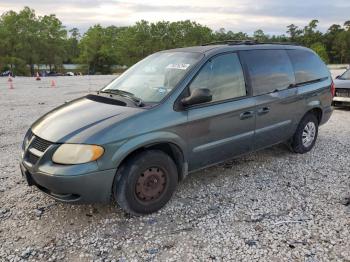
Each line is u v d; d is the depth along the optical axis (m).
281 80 5.01
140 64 4.84
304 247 3.12
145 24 83.31
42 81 26.73
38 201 4.06
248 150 4.70
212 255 3.04
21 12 66.31
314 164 5.24
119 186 3.47
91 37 75.69
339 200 4.03
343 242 3.18
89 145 3.27
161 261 2.97
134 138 3.45
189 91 3.94
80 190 3.28
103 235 3.37
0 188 4.41
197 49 4.52
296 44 5.67
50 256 3.06
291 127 5.30
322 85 5.74
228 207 3.89
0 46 62.31
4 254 3.08
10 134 7.23
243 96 4.45
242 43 4.82
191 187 4.42
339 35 93.19
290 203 3.96
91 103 4.07
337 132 7.30
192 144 3.96
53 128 3.56
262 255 3.02
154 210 3.74
